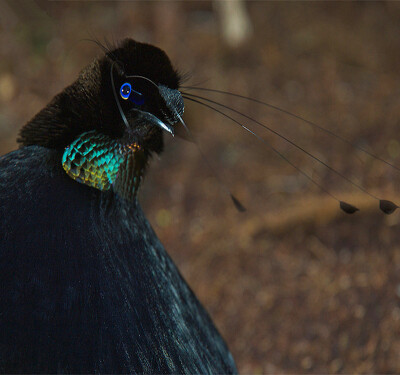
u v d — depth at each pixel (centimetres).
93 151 426
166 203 1200
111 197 438
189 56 1402
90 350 367
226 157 1240
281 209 1101
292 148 1209
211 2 1573
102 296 386
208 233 1125
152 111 453
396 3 1499
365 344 880
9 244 374
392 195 1009
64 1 1483
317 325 948
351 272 987
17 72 1414
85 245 396
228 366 552
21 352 351
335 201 1045
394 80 1302
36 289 366
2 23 1485
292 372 908
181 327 454
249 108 1306
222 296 1034
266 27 1489
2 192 395
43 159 417
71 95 429
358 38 1429
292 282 1022
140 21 1445
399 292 903
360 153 1140
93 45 1370
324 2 1536
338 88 1309
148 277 440
